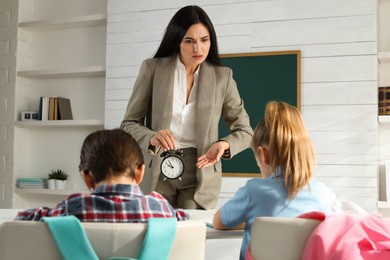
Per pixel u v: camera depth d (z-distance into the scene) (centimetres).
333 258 139
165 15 482
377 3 439
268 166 181
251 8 458
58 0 559
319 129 436
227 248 341
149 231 130
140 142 244
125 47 496
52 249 128
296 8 446
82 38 550
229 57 462
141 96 254
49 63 562
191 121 251
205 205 249
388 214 437
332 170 430
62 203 143
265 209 170
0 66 555
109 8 504
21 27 554
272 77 450
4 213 213
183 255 138
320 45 439
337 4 436
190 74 255
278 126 173
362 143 425
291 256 145
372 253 141
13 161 544
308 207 170
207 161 239
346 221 144
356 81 429
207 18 246
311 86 441
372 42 426
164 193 249
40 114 541
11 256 129
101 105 540
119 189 143
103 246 129
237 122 259
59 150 554
